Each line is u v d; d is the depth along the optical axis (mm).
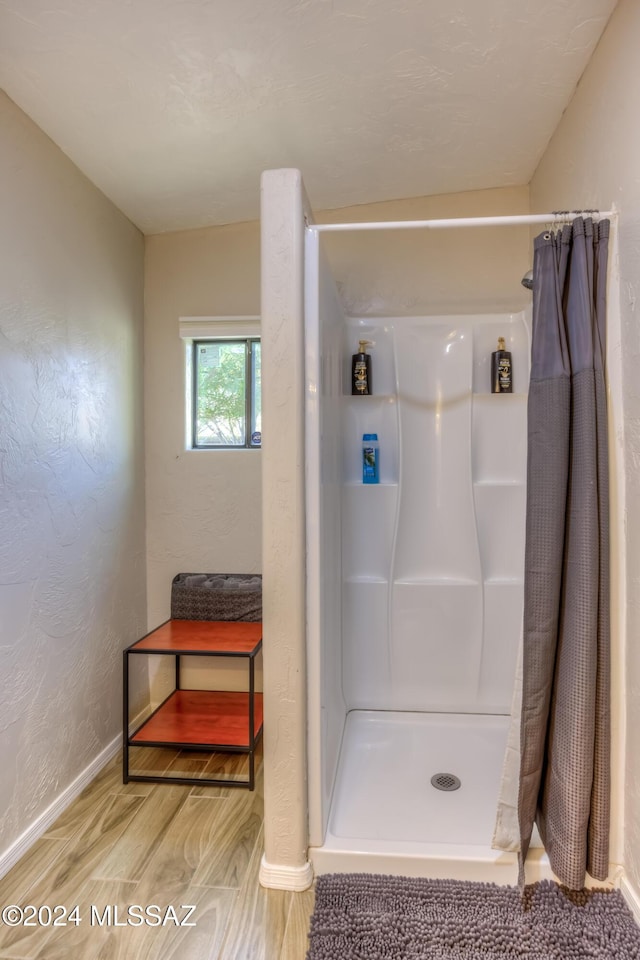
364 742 2107
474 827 1629
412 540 2312
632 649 1403
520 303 2328
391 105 1745
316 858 1519
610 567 1442
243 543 2447
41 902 1436
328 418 1770
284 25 1409
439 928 1320
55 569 1809
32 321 1700
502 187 2316
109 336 2180
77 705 1935
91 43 1438
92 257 2061
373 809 1717
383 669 2295
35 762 1697
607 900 1398
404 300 2373
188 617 2436
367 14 1387
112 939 1319
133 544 2373
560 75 1649
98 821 1779
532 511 1488
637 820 1374
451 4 1370
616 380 1440
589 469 1388
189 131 1808
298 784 1473
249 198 2230
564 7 1406
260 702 2365
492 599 2244
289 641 1467
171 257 2480
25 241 1672
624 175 1398
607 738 1394
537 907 1382
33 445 1697
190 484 2477
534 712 1454
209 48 1476
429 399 2301
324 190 2250
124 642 2285
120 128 1772
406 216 2373
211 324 2428
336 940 1293
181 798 1909
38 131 1739
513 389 2275
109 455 2172
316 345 1516
